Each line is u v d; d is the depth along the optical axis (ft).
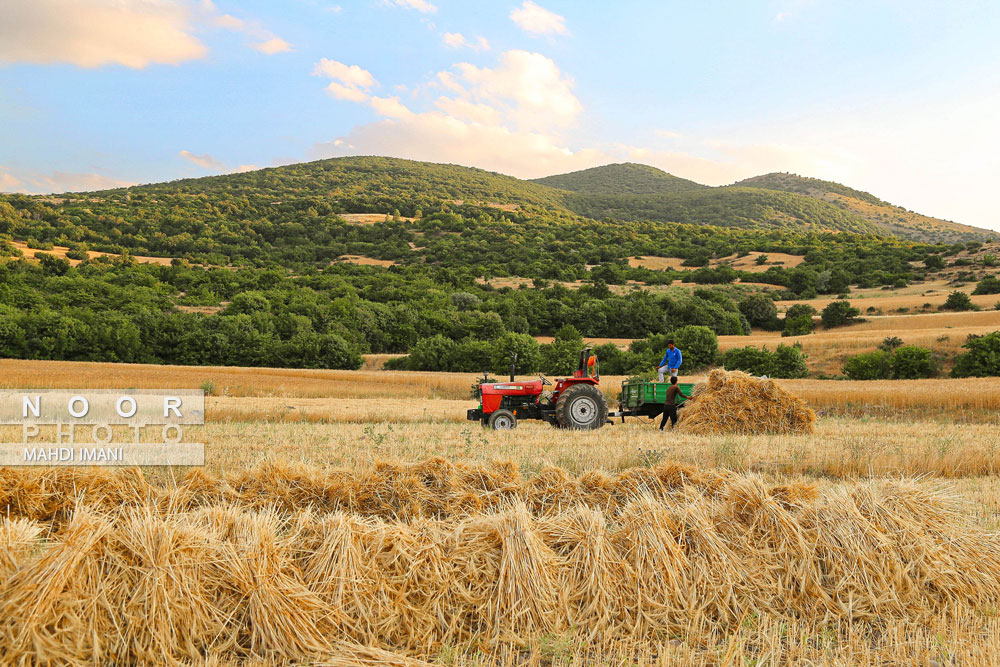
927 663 12.71
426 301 223.92
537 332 205.16
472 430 44.62
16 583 12.40
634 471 22.53
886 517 17.19
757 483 18.28
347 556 14.61
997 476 29.81
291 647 13.00
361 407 65.87
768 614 15.15
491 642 13.69
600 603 14.74
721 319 201.36
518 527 15.37
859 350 146.92
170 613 12.91
